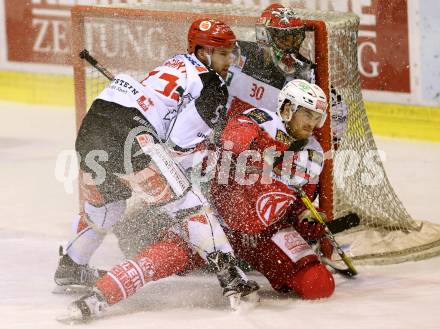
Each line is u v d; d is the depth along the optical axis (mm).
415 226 15398
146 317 11773
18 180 19922
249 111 12742
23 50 27984
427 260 14375
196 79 12523
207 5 16672
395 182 19266
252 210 12430
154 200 12156
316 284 12391
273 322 11562
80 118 15836
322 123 12648
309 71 13805
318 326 11406
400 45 22594
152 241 13484
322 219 12852
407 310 12000
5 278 13484
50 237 15789
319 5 23141
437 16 21922
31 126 25109
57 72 27406
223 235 11914
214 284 13109
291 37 13531
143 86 12586
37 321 11656
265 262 12742
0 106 27656
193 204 11922
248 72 14070
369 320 11609
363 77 23328
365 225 15312
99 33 17797
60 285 12773
